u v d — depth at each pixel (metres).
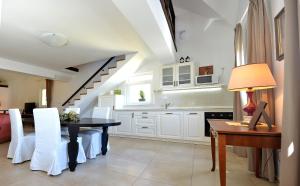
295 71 1.18
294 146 1.14
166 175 2.18
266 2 2.25
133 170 2.35
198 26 4.68
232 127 1.65
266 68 1.66
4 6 2.53
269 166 1.99
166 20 3.28
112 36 3.71
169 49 3.71
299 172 1.13
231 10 3.60
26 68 5.51
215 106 4.29
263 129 1.51
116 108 5.35
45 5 2.55
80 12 2.76
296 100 1.16
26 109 7.75
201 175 2.18
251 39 2.42
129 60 4.88
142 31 2.83
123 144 4.00
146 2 2.06
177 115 4.25
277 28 1.91
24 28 3.27
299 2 1.19
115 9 2.68
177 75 4.55
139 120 4.79
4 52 4.53
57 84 7.50
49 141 2.31
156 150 3.43
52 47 4.26
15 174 2.21
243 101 2.85
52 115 2.27
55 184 1.93
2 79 9.01
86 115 6.43
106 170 2.36
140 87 5.58
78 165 2.55
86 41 3.97
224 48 4.34
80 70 6.99
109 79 5.22
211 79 4.15
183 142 4.16
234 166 2.51
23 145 2.73
